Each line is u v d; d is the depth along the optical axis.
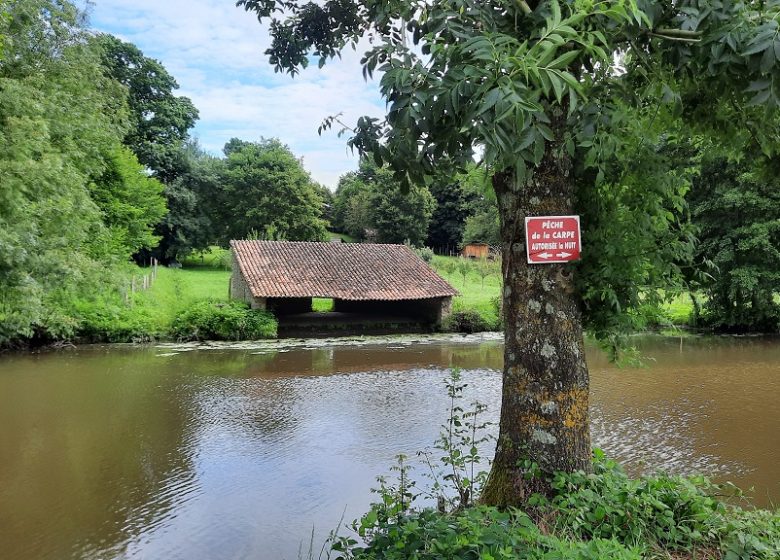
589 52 2.87
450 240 59.09
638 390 12.62
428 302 24.94
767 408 11.07
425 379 14.19
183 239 40.56
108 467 8.03
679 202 4.49
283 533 6.08
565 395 3.90
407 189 3.18
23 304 9.24
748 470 7.77
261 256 25.14
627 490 3.76
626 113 3.54
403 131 2.89
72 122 14.69
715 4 2.93
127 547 5.84
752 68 2.57
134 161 27.23
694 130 4.64
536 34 2.85
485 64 2.46
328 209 66.06
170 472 7.85
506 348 4.14
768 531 3.58
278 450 8.72
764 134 4.27
